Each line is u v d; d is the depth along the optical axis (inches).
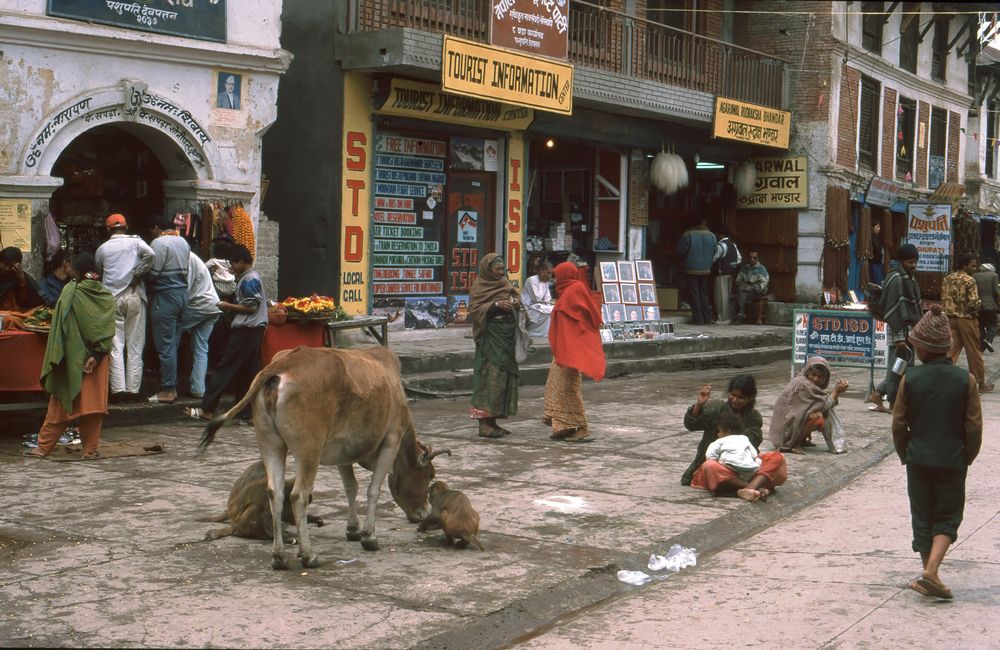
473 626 209.9
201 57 488.4
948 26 1189.1
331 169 589.9
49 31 434.9
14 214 433.1
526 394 556.4
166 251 424.8
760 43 935.7
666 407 510.6
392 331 627.8
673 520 295.1
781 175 921.5
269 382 234.7
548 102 640.4
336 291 591.2
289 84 603.2
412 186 635.5
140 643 195.8
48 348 344.8
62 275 415.2
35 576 233.5
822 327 517.7
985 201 1364.4
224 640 197.9
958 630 211.9
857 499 337.1
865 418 483.2
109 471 338.0
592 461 373.1
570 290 405.4
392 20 607.2
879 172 1026.7
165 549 255.0
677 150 834.8
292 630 203.8
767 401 537.3
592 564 252.4
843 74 933.8
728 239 888.9
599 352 407.8
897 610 225.1
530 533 278.7
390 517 293.3
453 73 576.4
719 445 326.0
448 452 278.8
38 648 193.2
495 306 411.2
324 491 322.0
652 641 209.2
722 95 837.2
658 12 839.7
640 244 819.4
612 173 803.4
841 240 933.8
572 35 714.8
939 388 230.7
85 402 346.3
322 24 588.4
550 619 222.8
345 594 225.6
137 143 516.1
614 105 713.0
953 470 230.1
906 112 1097.4
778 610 226.8
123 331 411.8
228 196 507.8
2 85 426.6
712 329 826.2
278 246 581.3
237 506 267.3
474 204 679.1
